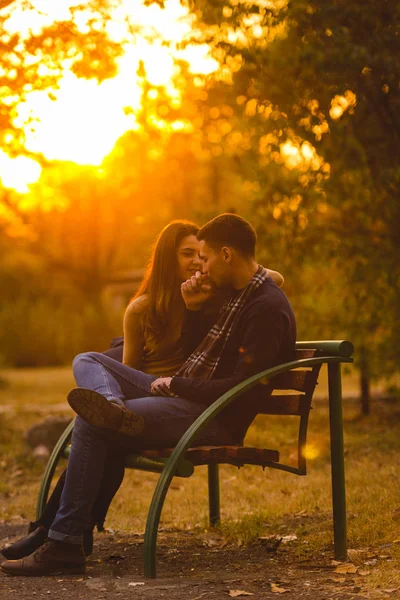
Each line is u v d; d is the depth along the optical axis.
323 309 8.82
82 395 3.21
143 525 4.69
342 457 3.52
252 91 6.58
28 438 8.13
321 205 7.91
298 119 6.12
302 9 5.02
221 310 3.59
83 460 3.39
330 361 3.47
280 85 5.99
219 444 3.54
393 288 7.98
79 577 3.35
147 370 4.04
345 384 15.14
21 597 3.04
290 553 3.69
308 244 8.14
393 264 7.79
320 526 4.14
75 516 3.38
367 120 6.73
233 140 7.87
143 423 3.35
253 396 3.53
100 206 38.00
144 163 18.72
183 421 3.49
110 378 3.59
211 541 4.04
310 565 3.44
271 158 7.52
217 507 4.42
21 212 37.69
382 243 7.91
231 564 3.53
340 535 3.49
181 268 3.97
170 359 4.01
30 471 7.36
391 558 3.44
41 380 19.91
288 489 5.60
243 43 5.92
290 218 7.88
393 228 7.76
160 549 3.92
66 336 28.48
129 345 4.04
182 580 3.25
